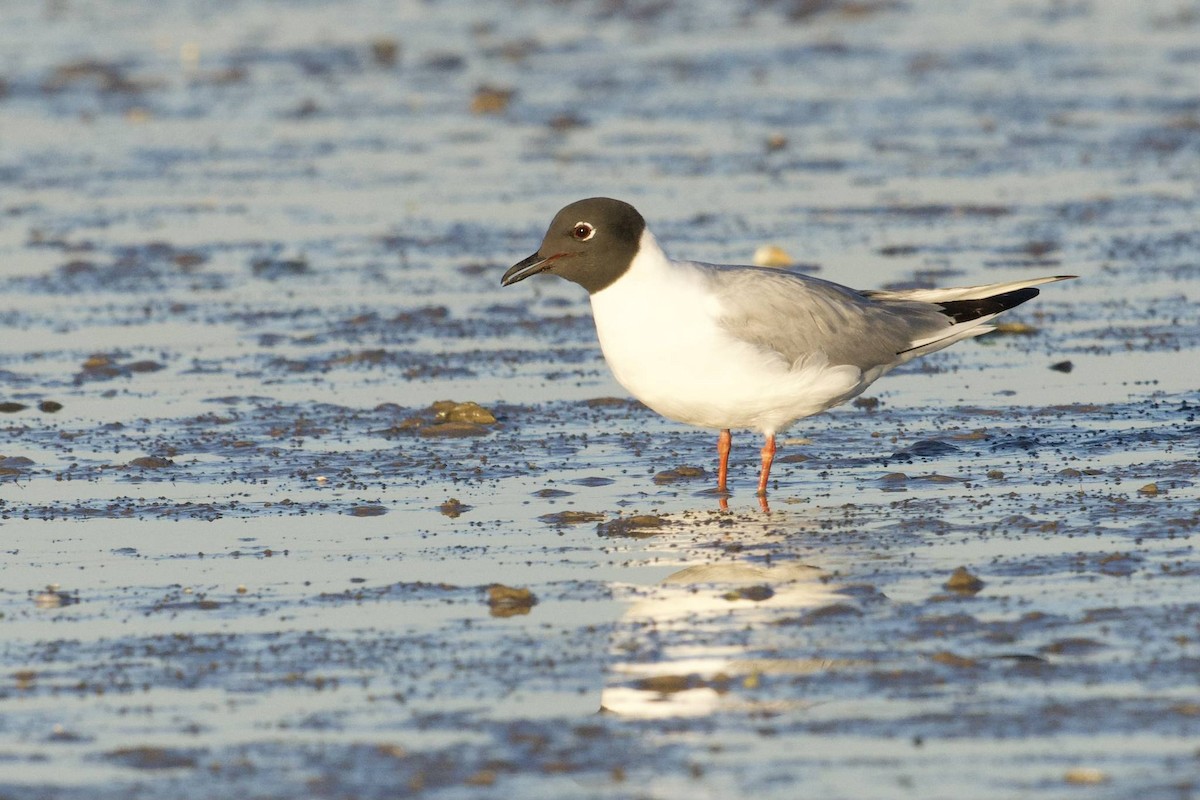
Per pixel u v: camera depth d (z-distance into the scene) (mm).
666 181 27625
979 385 17188
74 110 34281
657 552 12250
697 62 38531
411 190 27359
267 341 19469
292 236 24625
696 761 8773
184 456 15195
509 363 18469
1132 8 44406
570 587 11500
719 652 10172
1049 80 35562
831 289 13945
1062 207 25188
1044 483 13688
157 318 20578
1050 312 19922
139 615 11156
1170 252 22453
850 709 9328
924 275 21328
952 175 27672
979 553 11914
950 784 8469
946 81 35969
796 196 26406
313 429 16016
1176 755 8672
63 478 14562
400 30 42938
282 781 8648
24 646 10633
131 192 27609
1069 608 10680
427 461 14930
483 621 10867
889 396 16922
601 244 13297
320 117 33625
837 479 14164
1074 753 8734
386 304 21062
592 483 14211
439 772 8695
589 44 41031
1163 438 14930
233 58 39188
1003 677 9656
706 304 13328
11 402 17000
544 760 8797
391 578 11805
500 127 32562
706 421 13750
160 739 9203
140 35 41812
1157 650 9953
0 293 21812
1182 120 30828
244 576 11922
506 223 25031
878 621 10594
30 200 27094
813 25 43250
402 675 9992
